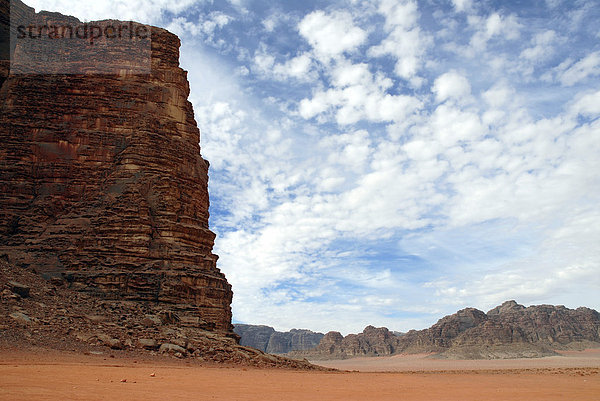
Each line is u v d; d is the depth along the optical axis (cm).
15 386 1316
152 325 3688
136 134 5112
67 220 4606
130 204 4606
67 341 2872
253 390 1691
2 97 5312
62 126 5131
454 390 2020
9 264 3903
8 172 4834
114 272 4175
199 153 5672
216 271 4888
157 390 1492
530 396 1736
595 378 3319
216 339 3919
